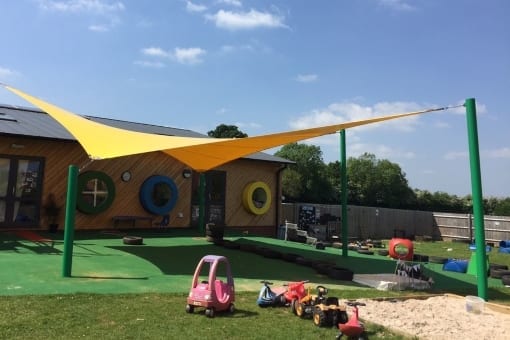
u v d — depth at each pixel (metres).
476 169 8.70
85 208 15.22
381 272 11.45
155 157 17.41
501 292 10.05
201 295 6.33
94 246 12.08
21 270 8.55
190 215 18.42
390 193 47.75
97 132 12.54
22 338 5.02
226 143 10.50
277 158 21.47
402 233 28.83
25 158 14.24
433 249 21.39
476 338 5.96
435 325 6.52
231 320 6.16
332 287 9.12
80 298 6.79
